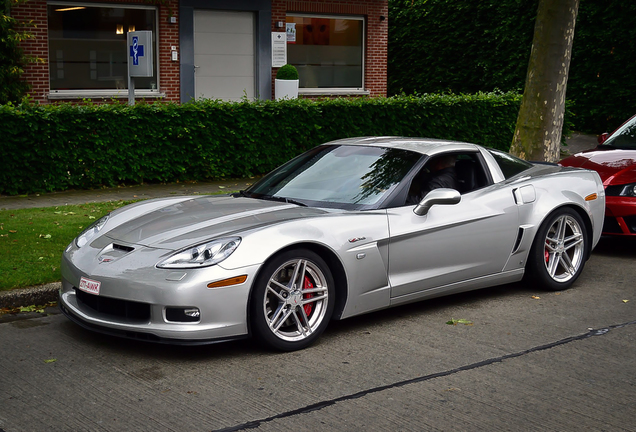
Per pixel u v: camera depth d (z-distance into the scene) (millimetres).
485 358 4312
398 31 23484
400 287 4922
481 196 5457
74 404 3572
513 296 5809
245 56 16312
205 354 4340
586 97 18250
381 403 3607
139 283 4086
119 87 14875
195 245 4230
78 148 10273
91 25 14375
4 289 5422
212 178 11680
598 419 3438
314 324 4508
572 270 6094
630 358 4336
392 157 5391
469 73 21125
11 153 9742
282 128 11945
